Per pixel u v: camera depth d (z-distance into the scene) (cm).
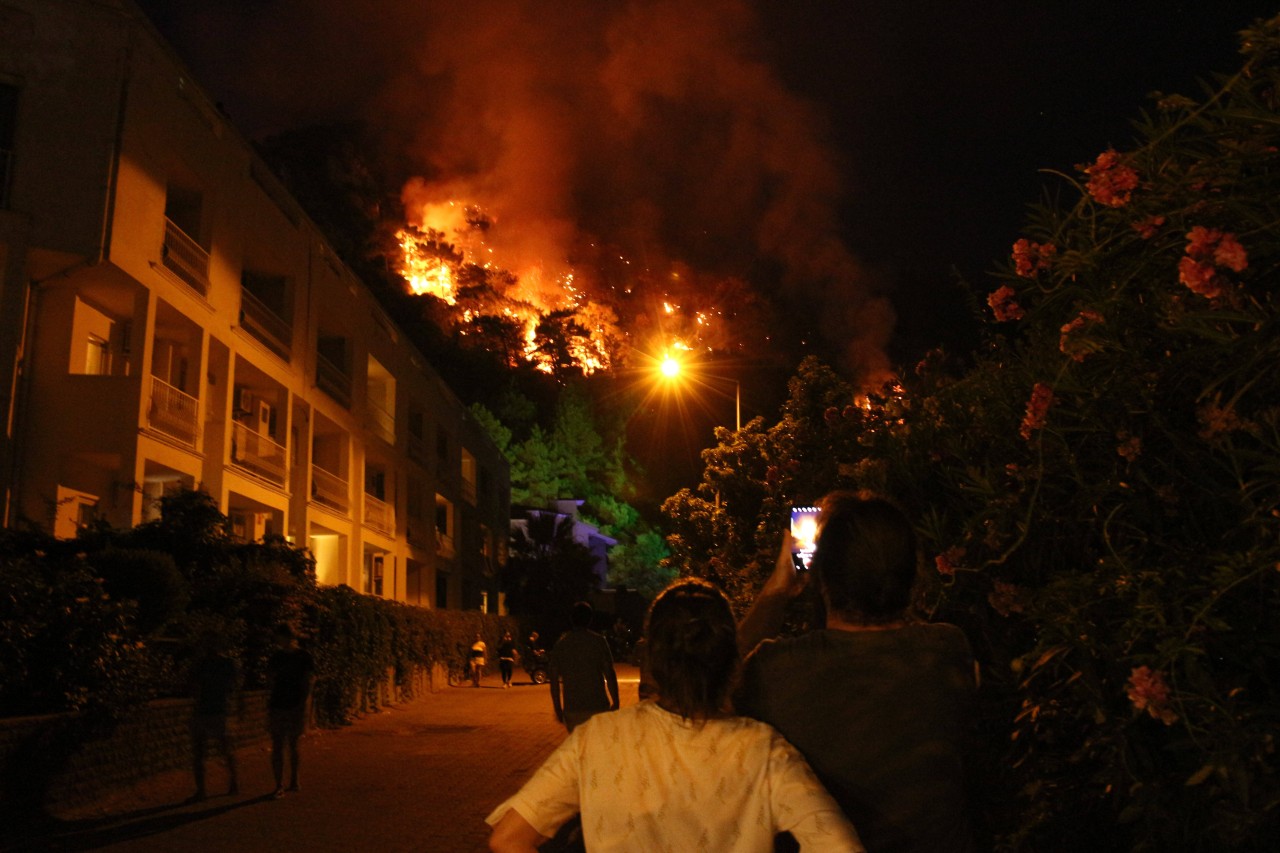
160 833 944
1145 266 357
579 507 8356
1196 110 332
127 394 1748
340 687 2073
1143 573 338
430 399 4134
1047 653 356
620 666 5128
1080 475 396
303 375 2600
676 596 269
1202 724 312
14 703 1028
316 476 2811
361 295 3175
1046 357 441
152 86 1827
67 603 1068
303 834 948
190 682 1402
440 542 4272
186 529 1673
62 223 1656
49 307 1747
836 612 288
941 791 266
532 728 2048
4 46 1673
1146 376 367
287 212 2566
